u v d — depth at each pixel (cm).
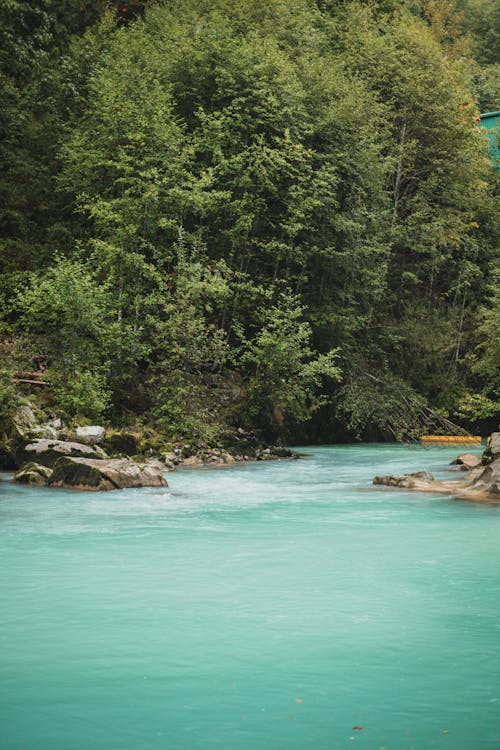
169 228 2288
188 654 479
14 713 390
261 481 1516
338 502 1194
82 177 2441
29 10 2770
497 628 534
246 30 3023
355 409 2467
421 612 575
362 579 676
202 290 2152
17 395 1758
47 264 2406
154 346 2214
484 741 356
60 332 1969
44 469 1407
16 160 2625
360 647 493
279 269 2594
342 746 351
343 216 2566
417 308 3006
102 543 844
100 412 1942
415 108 3180
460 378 3053
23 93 2858
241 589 639
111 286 2067
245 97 2508
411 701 405
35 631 524
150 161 2269
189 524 976
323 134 2609
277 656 475
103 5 3441
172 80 2588
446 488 1361
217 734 364
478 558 765
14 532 911
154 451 1853
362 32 3409
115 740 358
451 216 3073
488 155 3688
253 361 2275
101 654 479
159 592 627
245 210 2428
